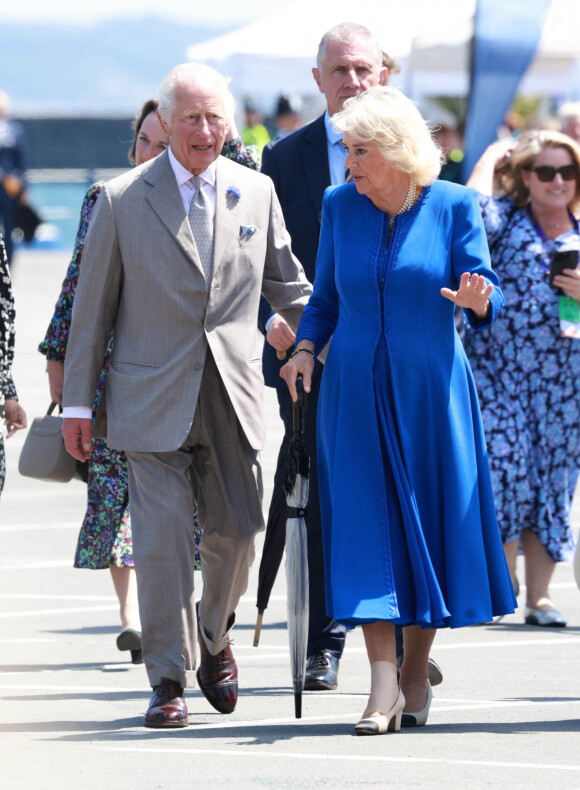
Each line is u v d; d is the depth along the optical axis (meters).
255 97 54.19
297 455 14.48
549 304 20.55
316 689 16.70
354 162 14.22
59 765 13.14
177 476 14.85
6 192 72.50
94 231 14.92
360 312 14.39
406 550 14.16
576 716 15.14
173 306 14.82
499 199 20.91
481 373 20.69
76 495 30.89
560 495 20.78
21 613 21.05
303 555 14.36
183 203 14.95
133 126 18.66
